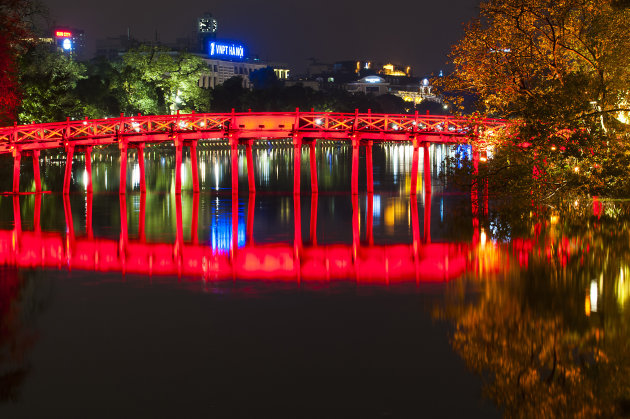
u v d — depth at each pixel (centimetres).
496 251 2808
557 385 1447
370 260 2725
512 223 3550
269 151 15050
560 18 4003
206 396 1412
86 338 1755
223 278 2420
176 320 1905
